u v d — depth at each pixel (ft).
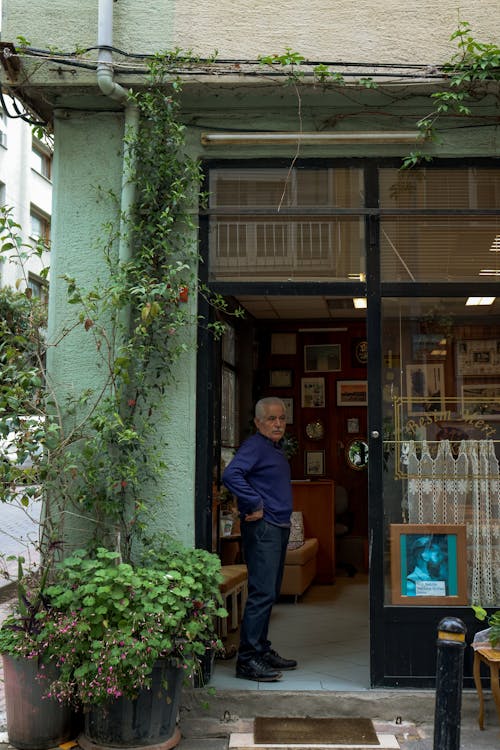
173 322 14.93
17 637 13.14
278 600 23.06
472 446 15.72
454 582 15.31
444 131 15.90
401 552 15.38
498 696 13.08
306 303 26.12
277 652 17.37
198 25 15.64
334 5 15.67
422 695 14.44
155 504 15.14
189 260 15.51
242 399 26.91
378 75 15.12
